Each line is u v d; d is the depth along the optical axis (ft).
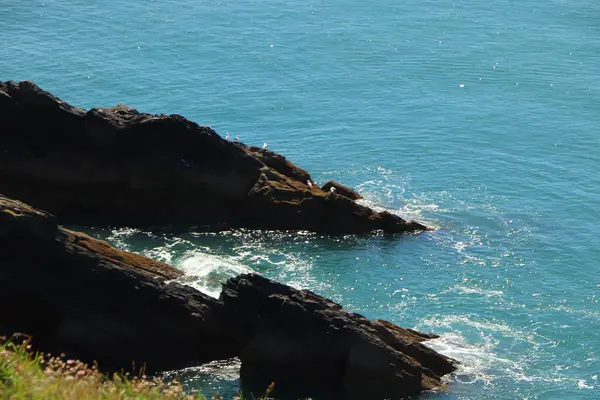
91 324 142.41
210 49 319.06
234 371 141.79
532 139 247.91
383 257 181.98
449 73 299.99
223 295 143.74
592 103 276.21
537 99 278.67
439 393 136.67
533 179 222.48
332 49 321.32
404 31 341.62
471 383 139.44
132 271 145.69
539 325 157.79
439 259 181.57
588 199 211.00
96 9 358.84
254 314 139.85
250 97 277.64
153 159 192.65
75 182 192.54
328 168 228.02
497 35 338.75
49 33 330.34
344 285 171.01
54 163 190.80
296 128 256.52
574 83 292.20
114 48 317.22
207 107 270.46
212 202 196.03
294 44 325.62
